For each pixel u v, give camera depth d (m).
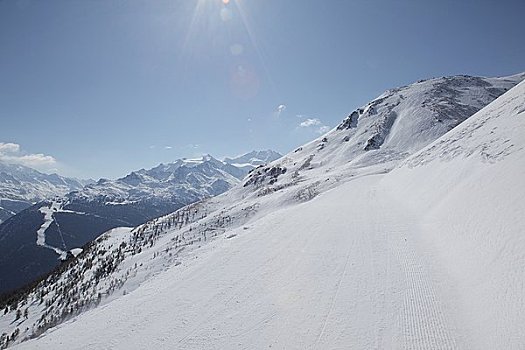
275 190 69.12
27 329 34.09
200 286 15.08
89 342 12.23
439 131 79.19
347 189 40.16
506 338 7.29
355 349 8.40
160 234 50.84
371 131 100.19
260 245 19.73
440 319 9.04
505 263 9.52
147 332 11.70
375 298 10.77
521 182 12.30
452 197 17.28
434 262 12.71
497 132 19.78
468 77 132.25
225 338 10.11
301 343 9.04
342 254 15.48
